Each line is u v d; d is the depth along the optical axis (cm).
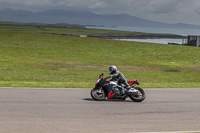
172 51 6925
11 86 2136
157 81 3153
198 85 2778
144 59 5756
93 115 1331
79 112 1374
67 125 1145
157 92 2148
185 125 1239
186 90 2336
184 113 1466
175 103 1720
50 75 3284
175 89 2377
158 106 1611
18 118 1209
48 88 2119
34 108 1409
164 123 1255
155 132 1109
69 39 8038
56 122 1179
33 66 4150
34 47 6556
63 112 1357
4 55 5244
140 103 1677
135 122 1248
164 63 5316
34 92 1891
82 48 6862
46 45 6956
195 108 1599
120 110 1462
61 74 3434
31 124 1131
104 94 1700
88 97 1798
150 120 1295
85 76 3359
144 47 7388
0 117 1209
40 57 5284
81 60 5150
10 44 6706
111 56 5950
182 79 3406
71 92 1973
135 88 1739
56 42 7469
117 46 7388
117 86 1688
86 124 1174
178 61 5650
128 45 7612
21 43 6962
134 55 6269
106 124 1191
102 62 5012
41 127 1098
